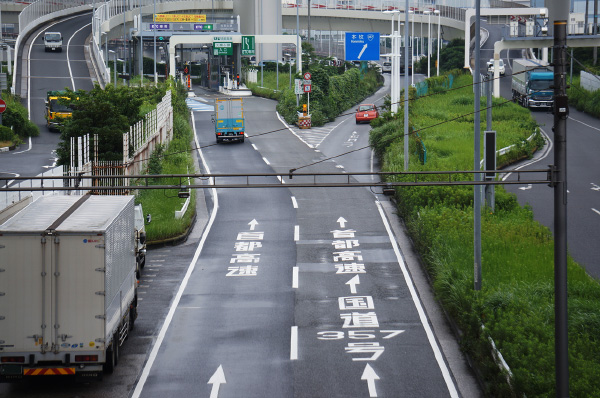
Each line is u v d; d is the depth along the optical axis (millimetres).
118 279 21422
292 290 29688
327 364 22406
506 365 19500
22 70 93500
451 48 129625
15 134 60219
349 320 26297
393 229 38844
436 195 39562
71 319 19266
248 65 121250
